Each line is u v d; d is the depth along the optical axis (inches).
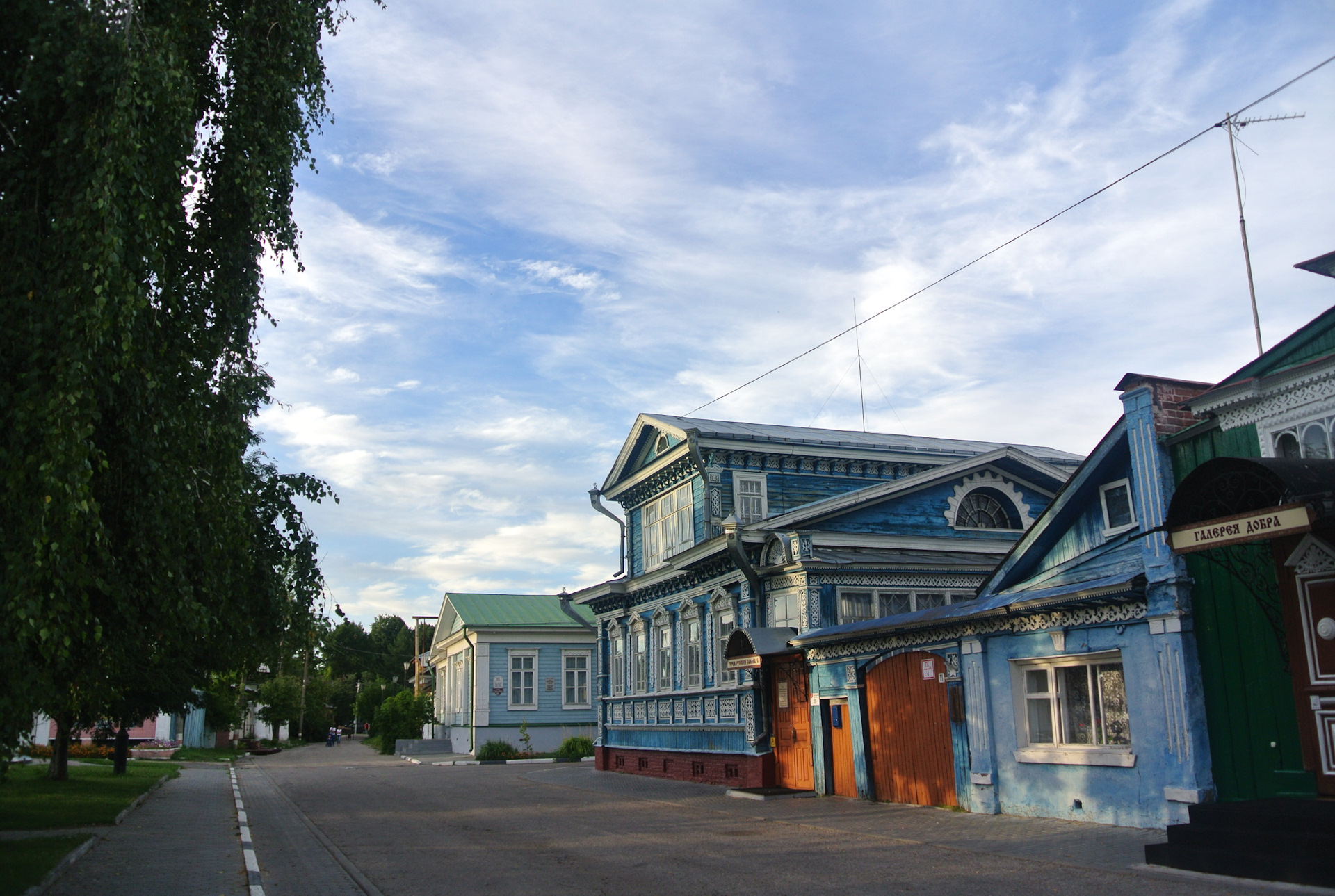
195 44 388.8
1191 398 503.8
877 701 695.1
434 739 2034.9
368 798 888.9
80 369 283.4
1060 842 465.4
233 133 385.7
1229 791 446.3
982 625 591.8
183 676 856.9
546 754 1635.1
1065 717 545.0
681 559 939.3
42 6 317.1
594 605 1254.3
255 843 581.9
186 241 378.6
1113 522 530.6
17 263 303.4
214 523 385.7
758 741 833.5
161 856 508.4
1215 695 457.1
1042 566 578.6
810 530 837.8
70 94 307.9
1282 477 369.4
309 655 662.5
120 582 331.6
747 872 433.1
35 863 436.5
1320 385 415.2
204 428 375.6
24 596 269.7
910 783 655.1
